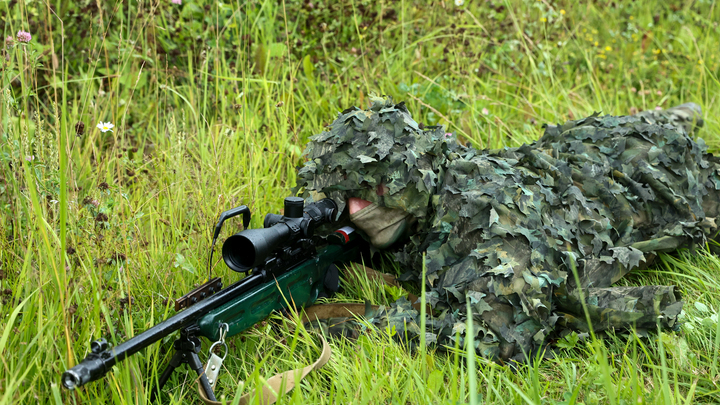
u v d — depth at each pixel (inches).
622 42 252.2
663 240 125.6
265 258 93.6
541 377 99.3
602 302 108.8
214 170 132.8
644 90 227.1
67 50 172.4
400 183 103.1
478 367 99.0
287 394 91.7
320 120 176.1
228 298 90.4
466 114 185.2
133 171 133.8
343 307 111.0
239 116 156.0
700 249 136.3
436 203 107.6
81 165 130.7
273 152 154.6
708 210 138.3
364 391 88.5
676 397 87.4
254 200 134.5
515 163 118.0
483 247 102.7
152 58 171.5
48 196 103.0
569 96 213.9
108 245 99.5
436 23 219.8
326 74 184.2
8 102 107.0
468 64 201.0
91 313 89.4
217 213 122.0
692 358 101.7
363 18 202.2
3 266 98.8
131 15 181.2
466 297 98.6
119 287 99.1
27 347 83.0
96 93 159.9
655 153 130.0
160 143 156.2
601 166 127.1
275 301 99.6
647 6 278.7
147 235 119.2
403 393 92.5
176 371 97.4
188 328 85.7
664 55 249.8
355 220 107.1
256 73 181.0
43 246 95.5
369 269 123.2
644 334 105.6
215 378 87.0
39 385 82.5
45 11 164.1
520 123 196.7
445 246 107.9
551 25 235.5
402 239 116.3
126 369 84.2
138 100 175.0
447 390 92.4
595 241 115.0
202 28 183.0
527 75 219.9
